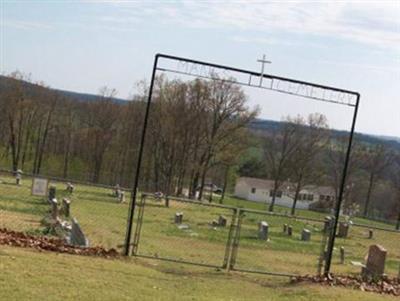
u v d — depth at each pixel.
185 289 12.05
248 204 92.38
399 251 39.75
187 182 78.69
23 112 84.75
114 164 86.12
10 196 35.88
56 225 22.28
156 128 75.88
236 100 73.50
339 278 14.98
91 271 11.98
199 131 74.06
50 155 89.06
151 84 14.45
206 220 42.16
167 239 26.94
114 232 25.31
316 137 83.06
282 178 83.88
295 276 15.09
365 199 88.56
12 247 13.09
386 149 87.56
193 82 74.62
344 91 15.05
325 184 86.00
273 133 83.19
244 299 11.81
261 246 29.83
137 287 11.37
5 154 86.44
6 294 9.29
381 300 13.01
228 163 74.69
